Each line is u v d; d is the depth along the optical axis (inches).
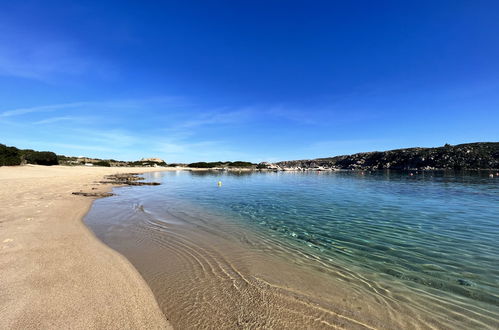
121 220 478.3
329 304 198.2
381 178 2047.2
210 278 241.1
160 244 342.0
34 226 374.6
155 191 1033.5
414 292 218.8
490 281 236.8
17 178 1166.3
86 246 306.7
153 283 227.0
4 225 369.4
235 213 568.1
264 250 325.7
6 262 241.6
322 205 684.1
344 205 682.8
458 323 176.4
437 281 238.4
